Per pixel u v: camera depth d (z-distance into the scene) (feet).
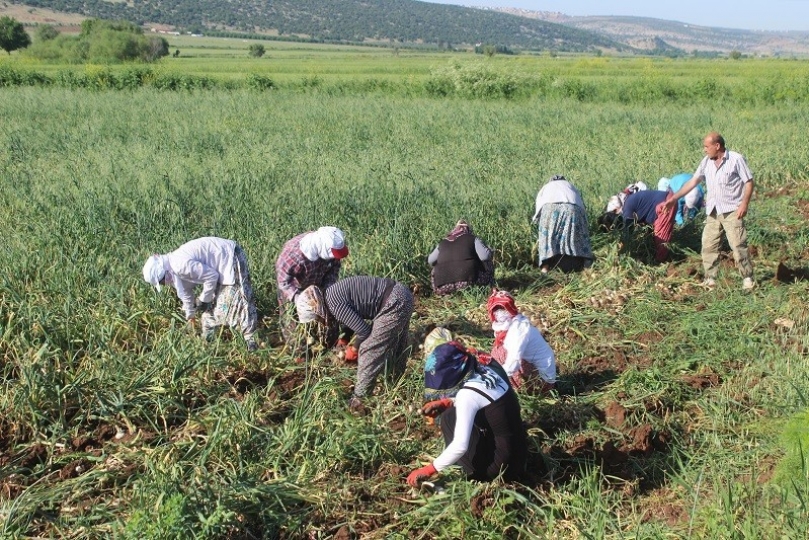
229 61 235.61
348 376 20.61
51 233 27.66
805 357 21.36
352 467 17.02
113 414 18.47
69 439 17.79
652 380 20.26
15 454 17.39
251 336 21.40
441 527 15.01
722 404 18.93
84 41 214.07
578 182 39.40
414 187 34.76
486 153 50.90
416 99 96.12
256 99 88.58
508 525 15.01
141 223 29.01
